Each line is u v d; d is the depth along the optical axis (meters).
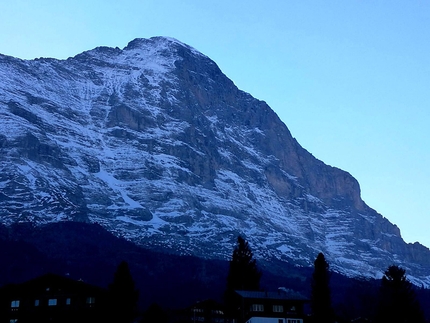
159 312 146.38
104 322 126.62
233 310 143.88
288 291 146.62
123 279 129.00
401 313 142.88
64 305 132.38
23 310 129.88
